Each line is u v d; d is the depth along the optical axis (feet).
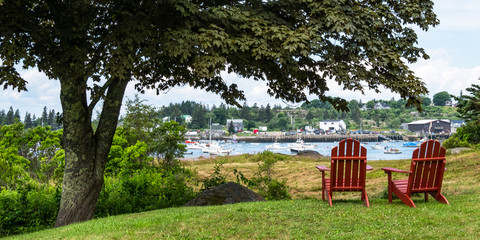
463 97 83.25
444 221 18.28
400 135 604.49
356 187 23.62
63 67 27.50
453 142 102.06
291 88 36.45
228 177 63.41
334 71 28.81
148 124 59.57
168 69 34.83
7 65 30.09
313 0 30.12
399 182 25.09
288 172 70.08
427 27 31.91
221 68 26.05
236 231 18.10
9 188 37.91
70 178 29.35
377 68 30.45
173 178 37.52
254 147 449.48
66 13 27.27
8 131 52.54
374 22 29.27
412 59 32.94
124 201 32.81
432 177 22.93
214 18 27.63
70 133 29.14
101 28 30.17
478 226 17.13
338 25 27.27
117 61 26.45
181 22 27.99
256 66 31.60
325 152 363.76
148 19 28.09
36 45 28.78
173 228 19.25
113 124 30.89
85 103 29.91
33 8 28.63
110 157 46.96
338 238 16.28
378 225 18.03
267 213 21.39
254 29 26.94
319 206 23.24
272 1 30.91
